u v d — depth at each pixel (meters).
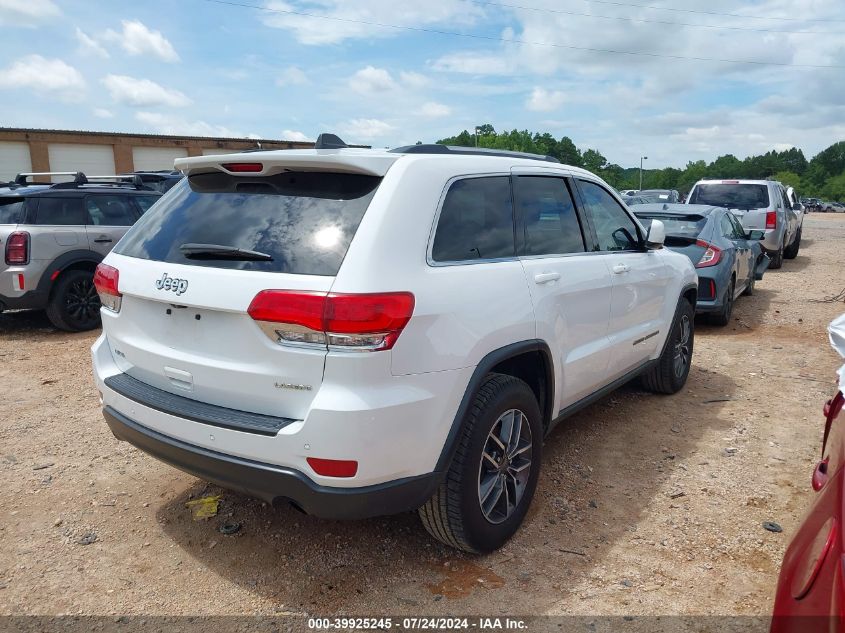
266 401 2.68
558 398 3.71
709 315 8.03
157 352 2.99
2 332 8.05
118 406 3.18
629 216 4.80
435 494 2.96
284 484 2.60
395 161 2.87
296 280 2.56
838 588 1.62
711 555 3.26
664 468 4.22
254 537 3.38
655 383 5.54
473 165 3.27
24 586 2.98
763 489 3.95
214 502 3.73
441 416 2.78
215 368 2.76
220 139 36.72
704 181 14.18
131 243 3.29
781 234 13.73
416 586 3.00
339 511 2.61
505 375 3.21
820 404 5.44
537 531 3.46
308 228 2.73
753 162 174.88
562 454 4.41
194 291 2.75
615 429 4.87
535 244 3.61
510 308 3.15
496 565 3.16
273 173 2.94
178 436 2.86
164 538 3.38
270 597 2.92
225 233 2.90
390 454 2.61
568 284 3.67
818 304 9.92
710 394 5.70
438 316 2.74
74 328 8.03
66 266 7.78
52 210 7.77
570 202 4.07
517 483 3.38
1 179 30.94
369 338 2.51
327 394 2.51
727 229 8.64
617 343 4.32
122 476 4.05
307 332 2.52
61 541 3.34
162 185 12.58
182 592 2.95
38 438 4.62
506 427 3.22
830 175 165.62
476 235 3.17
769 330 8.20
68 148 32.53
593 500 3.79
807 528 2.04
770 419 5.09
